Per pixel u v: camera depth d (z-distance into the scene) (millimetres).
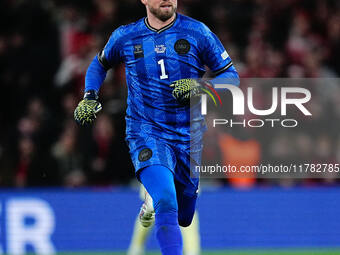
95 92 19266
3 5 43438
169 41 18016
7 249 32312
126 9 42812
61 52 42312
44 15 43312
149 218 21125
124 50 18406
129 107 18703
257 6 46531
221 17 44781
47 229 32625
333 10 47969
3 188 36281
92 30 42469
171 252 16578
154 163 17641
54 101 41062
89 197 33062
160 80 18047
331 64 45594
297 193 33969
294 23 45750
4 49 42312
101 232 33031
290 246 33781
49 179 36562
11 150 37094
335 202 34094
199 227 33375
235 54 42375
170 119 18172
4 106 41250
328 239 33969
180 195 18953
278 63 42156
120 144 36812
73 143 36688
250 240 33656
